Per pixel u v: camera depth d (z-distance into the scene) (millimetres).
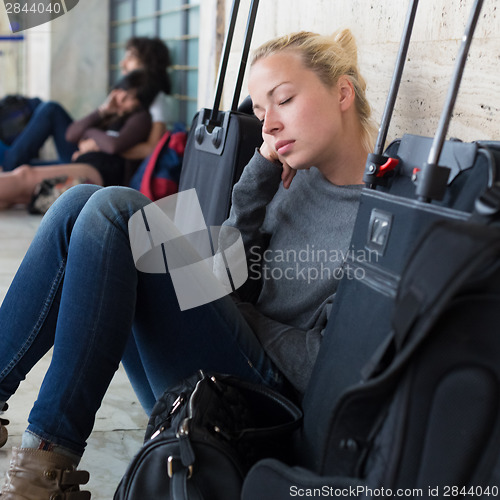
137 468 1144
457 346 831
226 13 3234
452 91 991
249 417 1224
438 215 949
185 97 6035
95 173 5082
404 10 1799
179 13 6035
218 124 1893
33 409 1293
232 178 1776
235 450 1117
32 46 7934
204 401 1157
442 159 1047
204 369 1335
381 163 1182
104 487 1610
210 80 3332
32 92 8102
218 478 1090
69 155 5750
